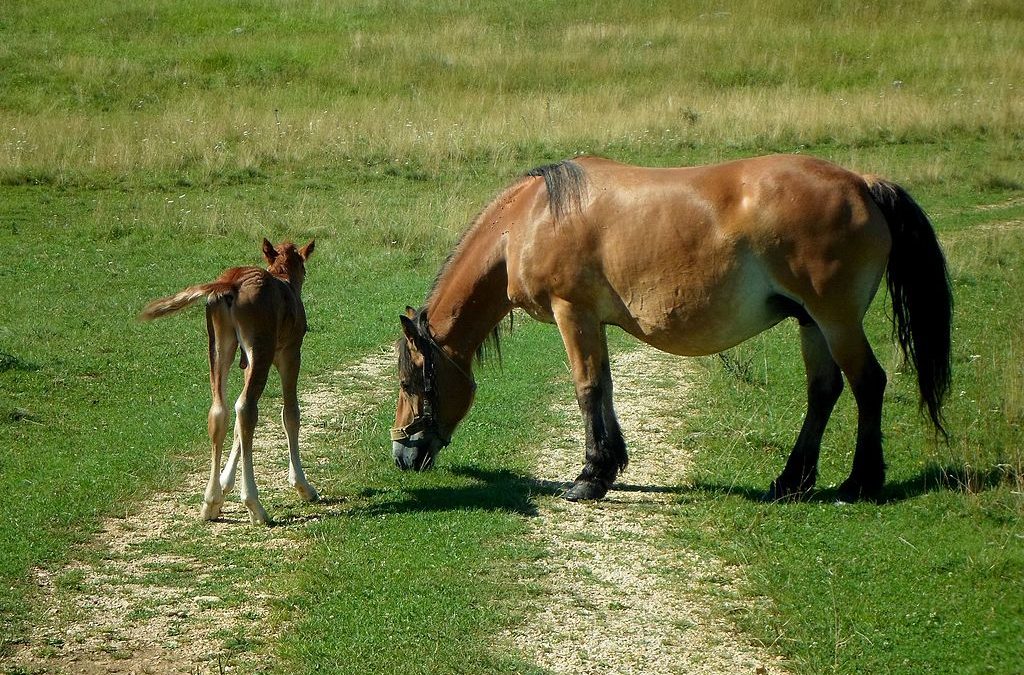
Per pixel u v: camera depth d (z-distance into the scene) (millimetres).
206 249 15594
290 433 7734
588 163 7773
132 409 9680
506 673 5410
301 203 18297
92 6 34844
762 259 6984
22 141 21156
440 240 16094
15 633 5805
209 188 19594
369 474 8328
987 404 9031
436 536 6996
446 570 6496
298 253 8328
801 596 6047
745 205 6973
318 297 13602
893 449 8352
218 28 33188
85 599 6234
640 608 6062
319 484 8141
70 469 8188
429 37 32281
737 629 5812
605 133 22781
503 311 8305
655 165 20953
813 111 23891
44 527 7152
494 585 6297
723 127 23172
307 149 21672
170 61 29250
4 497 7602
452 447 8938
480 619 5922
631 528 7188
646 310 7395
